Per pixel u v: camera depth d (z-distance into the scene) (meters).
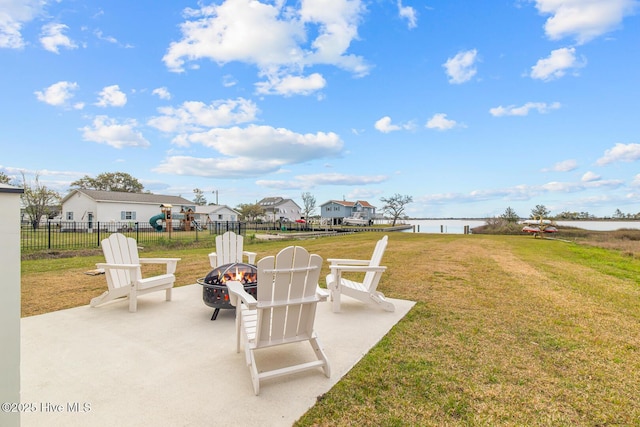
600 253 12.19
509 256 10.02
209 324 3.64
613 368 2.64
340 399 2.17
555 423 1.94
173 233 24.17
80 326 3.54
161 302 4.53
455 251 11.38
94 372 2.51
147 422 1.90
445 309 4.26
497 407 2.09
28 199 27.02
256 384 2.21
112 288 4.14
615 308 4.32
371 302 4.17
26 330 3.41
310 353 2.92
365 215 57.16
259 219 51.69
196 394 2.21
